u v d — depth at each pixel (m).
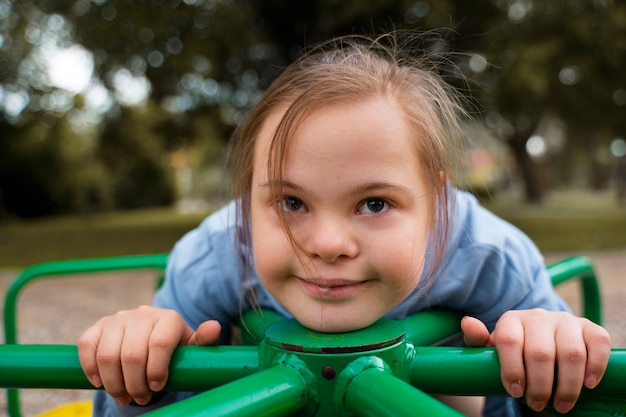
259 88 6.79
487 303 0.87
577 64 6.06
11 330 1.21
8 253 6.08
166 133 8.62
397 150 0.54
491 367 0.54
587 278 1.10
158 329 0.59
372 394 0.46
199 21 6.24
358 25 5.16
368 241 0.53
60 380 0.59
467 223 0.87
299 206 0.54
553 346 0.53
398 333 0.54
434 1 4.88
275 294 0.57
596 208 12.54
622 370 0.53
